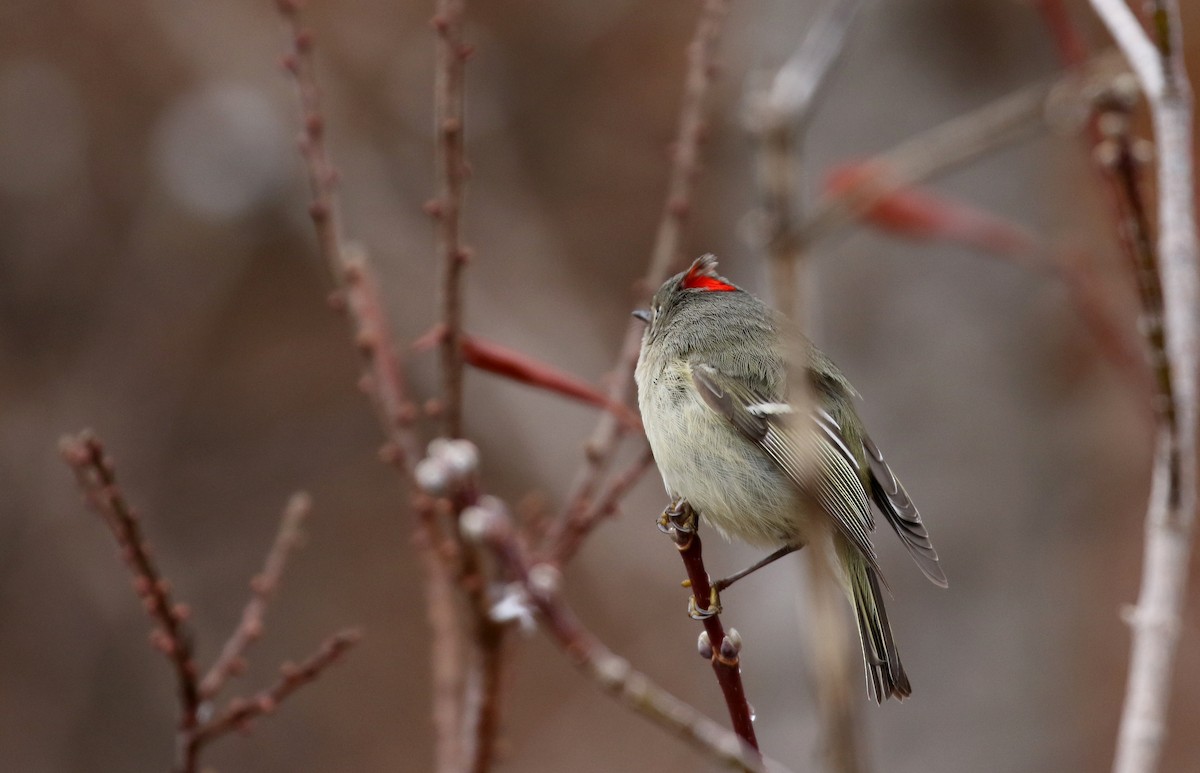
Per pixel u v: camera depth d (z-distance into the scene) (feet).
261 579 20.97
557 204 56.75
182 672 19.85
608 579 52.06
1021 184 35.32
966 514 34.73
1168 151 17.99
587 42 55.21
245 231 53.88
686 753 53.21
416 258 46.34
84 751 51.52
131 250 53.98
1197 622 45.50
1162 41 17.89
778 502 22.77
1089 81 22.90
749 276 39.58
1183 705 45.19
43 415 53.06
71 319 54.49
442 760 19.63
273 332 58.75
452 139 18.01
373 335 19.94
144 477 54.49
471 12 54.13
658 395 24.04
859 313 35.17
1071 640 36.47
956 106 35.17
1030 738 33.76
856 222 27.35
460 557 18.29
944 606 34.47
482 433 50.47
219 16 50.08
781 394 22.93
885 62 35.45
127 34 52.31
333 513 59.31
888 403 34.99
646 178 56.59
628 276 56.29
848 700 15.76
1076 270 26.68
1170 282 17.88
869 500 24.07
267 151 49.11
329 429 59.77
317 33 50.42
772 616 34.83
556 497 42.55
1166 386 17.66
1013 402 35.06
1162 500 17.75
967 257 34.86
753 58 36.96
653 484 45.19
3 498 52.16
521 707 55.01
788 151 23.17
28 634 51.88
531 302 50.26
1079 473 37.63
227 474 58.03
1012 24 35.06
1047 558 34.96
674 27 55.62
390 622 58.08
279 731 55.16
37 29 52.70
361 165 47.34
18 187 53.57
